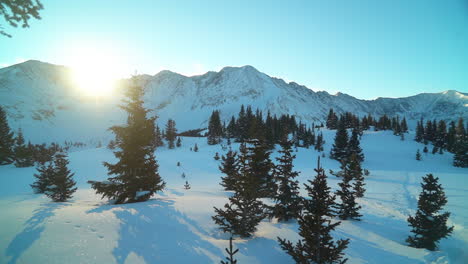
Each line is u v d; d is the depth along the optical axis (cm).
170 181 4428
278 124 10106
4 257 645
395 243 1284
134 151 1521
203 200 1738
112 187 1456
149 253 767
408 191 3606
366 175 5553
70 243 757
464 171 6469
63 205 1251
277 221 1455
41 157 5269
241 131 9181
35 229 823
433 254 1103
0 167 5038
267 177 1313
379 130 13225
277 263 824
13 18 454
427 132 10906
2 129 5381
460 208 2428
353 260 934
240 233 1027
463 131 9488
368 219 1925
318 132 12644
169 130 9612
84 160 5859
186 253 799
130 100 1575
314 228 705
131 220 1023
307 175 5188
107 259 696
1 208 1108
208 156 7138
